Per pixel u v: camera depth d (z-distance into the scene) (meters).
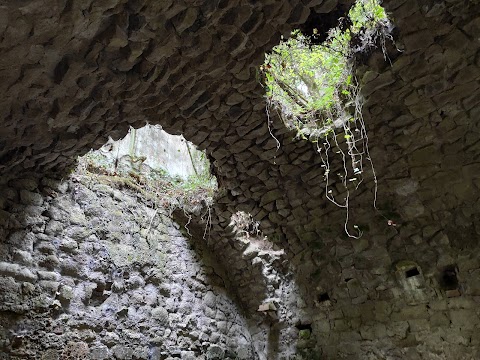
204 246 4.78
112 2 1.79
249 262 4.66
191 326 4.19
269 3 2.06
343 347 4.14
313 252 4.38
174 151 5.20
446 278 3.60
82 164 3.88
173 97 2.65
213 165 3.83
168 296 4.13
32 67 2.07
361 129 3.29
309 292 4.48
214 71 2.48
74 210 3.62
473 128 3.13
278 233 4.39
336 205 3.98
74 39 1.96
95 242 3.67
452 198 3.45
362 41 2.76
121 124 2.84
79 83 2.25
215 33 2.19
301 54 3.25
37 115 2.47
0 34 1.80
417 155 3.39
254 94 2.83
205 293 4.52
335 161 3.56
